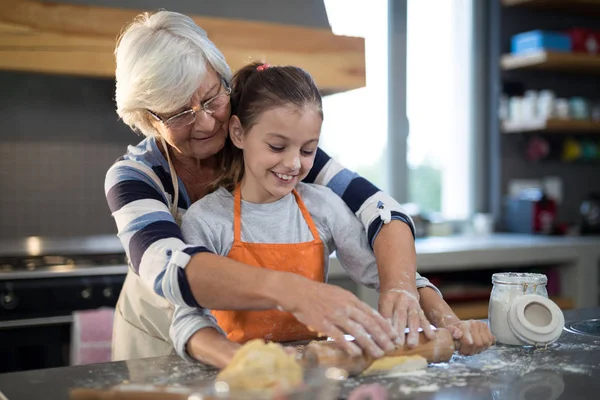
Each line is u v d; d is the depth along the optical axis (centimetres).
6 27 246
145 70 125
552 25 391
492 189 387
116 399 88
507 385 99
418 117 379
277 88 126
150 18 132
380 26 366
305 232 138
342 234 141
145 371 108
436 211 389
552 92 389
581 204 402
